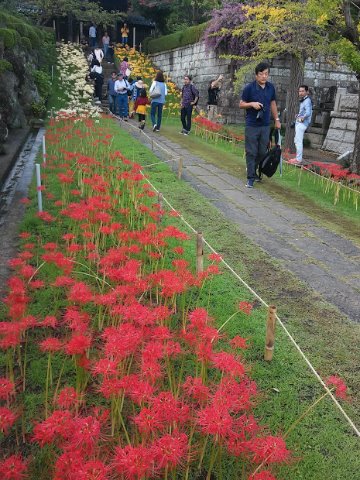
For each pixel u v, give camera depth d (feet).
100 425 6.17
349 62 25.50
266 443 5.82
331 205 22.20
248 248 15.61
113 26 91.50
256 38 41.34
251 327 10.56
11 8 60.34
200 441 7.04
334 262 15.14
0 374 8.64
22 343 9.58
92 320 10.28
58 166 23.99
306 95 30.53
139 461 5.17
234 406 6.23
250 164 24.43
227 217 19.15
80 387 7.86
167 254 14.16
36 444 7.11
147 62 80.07
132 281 9.53
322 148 44.06
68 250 12.43
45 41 70.49
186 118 44.91
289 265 14.57
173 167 27.99
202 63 63.72
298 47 33.83
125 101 50.03
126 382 6.23
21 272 10.63
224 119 55.06
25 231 15.24
